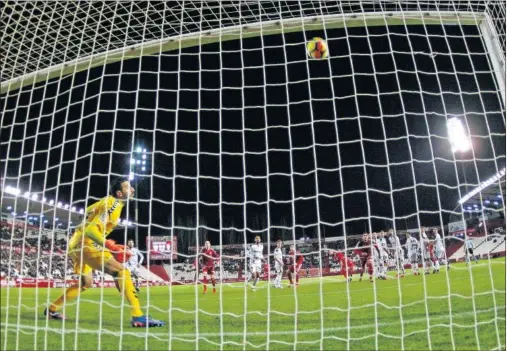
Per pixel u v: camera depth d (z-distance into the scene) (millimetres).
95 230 5766
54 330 5453
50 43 7109
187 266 20875
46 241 14961
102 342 5016
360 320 5859
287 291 10055
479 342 4699
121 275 5809
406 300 7285
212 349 4770
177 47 6840
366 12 6621
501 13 6715
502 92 6297
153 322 5734
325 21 6664
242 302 8297
